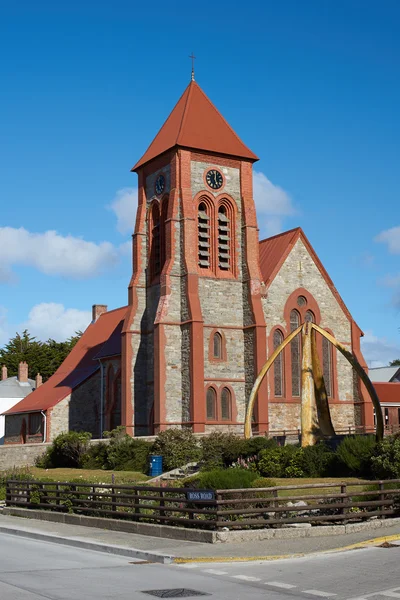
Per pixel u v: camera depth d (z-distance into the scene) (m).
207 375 66.12
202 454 54.38
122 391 69.94
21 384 112.88
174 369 65.69
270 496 31.06
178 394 65.56
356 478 43.94
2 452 64.25
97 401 81.75
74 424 80.38
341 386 71.81
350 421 72.00
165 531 28.12
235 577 20.55
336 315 72.75
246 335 68.12
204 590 18.91
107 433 66.00
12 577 20.61
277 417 67.75
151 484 42.66
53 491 36.53
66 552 25.86
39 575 21.00
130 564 23.05
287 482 44.22
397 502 29.58
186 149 68.31
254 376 66.94
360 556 22.92
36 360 131.62
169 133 70.62
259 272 68.94
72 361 89.50
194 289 66.06
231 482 31.72
